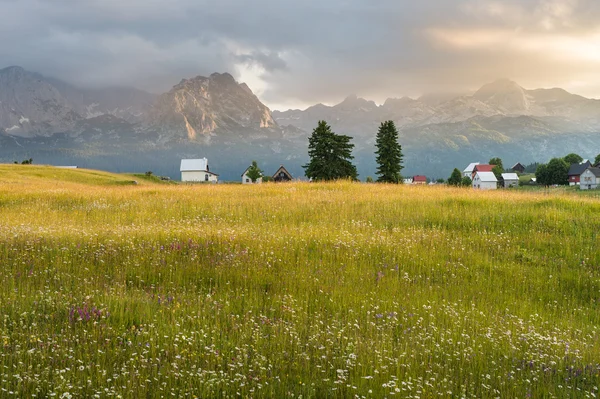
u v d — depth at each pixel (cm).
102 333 927
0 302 1031
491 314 1253
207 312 1091
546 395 816
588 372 926
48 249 1552
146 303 1109
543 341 1070
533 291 1515
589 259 1795
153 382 754
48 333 902
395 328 1095
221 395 741
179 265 1469
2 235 1677
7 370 745
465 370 897
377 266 1620
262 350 891
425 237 1997
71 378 736
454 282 1534
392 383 784
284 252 1653
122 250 1582
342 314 1174
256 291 1279
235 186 4172
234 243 1730
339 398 760
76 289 1198
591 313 1358
